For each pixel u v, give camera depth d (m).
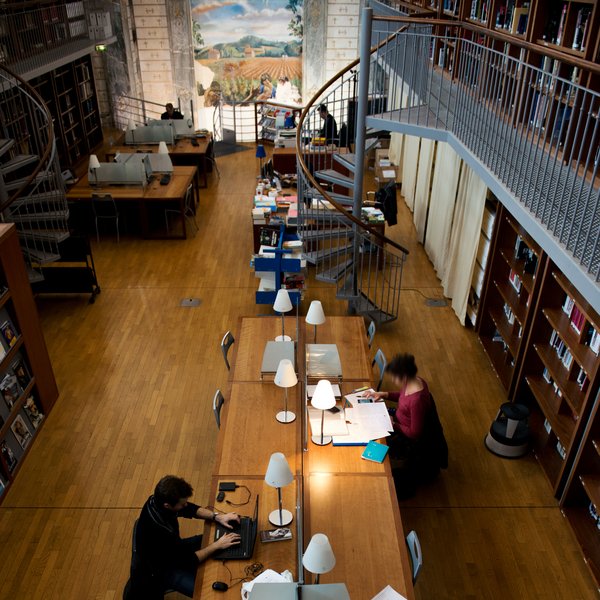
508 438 5.29
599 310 3.26
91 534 4.59
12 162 7.89
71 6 11.86
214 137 14.64
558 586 4.25
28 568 4.32
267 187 9.53
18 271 5.38
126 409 5.89
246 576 3.37
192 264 8.75
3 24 9.40
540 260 5.22
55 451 5.38
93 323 7.31
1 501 4.85
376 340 7.02
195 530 4.62
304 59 13.84
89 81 13.37
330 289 8.16
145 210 9.41
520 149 5.13
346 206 8.69
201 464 5.24
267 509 3.78
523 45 4.71
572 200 4.36
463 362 6.64
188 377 6.35
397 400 4.88
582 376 4.87
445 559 4.42
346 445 4.30
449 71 8.13
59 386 6.21
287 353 4.99
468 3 7.01
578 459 4.56
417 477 4.85
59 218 7.30
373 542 3.56
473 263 6.84
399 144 11.52
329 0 13.18
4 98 9.17
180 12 13.17
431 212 8.70
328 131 10.75
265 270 7.05
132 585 3.47
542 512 4.83
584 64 3.79
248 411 4.59
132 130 11.62
